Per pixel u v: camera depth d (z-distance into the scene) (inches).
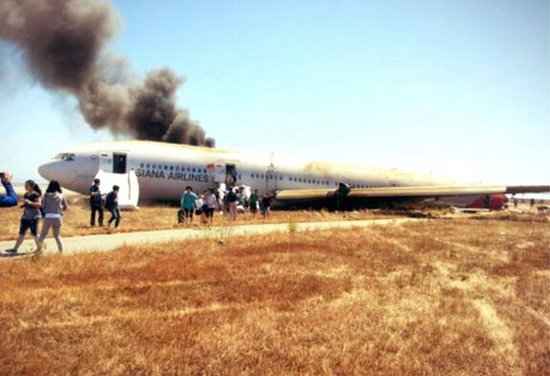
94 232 856.9
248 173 1768.0
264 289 434.9
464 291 466.3
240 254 629.0
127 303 375.6
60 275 466.6
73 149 1567.4
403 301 416.2
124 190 1489.9
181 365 261.0
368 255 661.3
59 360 261.1
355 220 1337.4
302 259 603.2
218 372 255.3
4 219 1071.6
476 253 727.7
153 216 1273.4
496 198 2379.4
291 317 354.0
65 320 329.4
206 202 1071.0
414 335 328.2
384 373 263.7
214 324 331.0
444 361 285.3
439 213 1803.6
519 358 295.6
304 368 264.5
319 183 1897.1
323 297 416.5
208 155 1724.9
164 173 1616.6
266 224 1113.4
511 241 899.4
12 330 302.5
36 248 647.1
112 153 1567.4
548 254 730.8
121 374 247.1
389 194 1788.9
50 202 582.9
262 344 297.4
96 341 291.1
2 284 419.5
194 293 413.1
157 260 563.5
